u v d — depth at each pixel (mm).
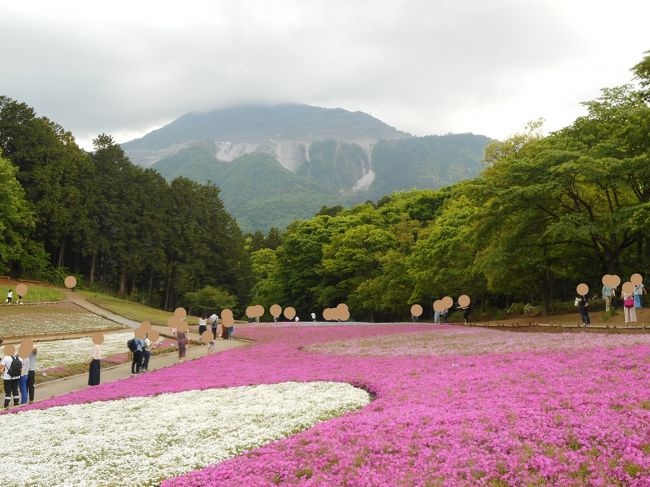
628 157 35594
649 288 39438
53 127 89312
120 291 87375
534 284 47500
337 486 9055
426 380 17500
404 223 73188
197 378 23141
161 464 11492
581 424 10891
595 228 33906
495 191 37812
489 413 12227
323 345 33031
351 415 13664
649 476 8523
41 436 14602
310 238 85875
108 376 26719
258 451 11344
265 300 93875
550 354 19719
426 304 63875
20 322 47031
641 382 13898
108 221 82312
